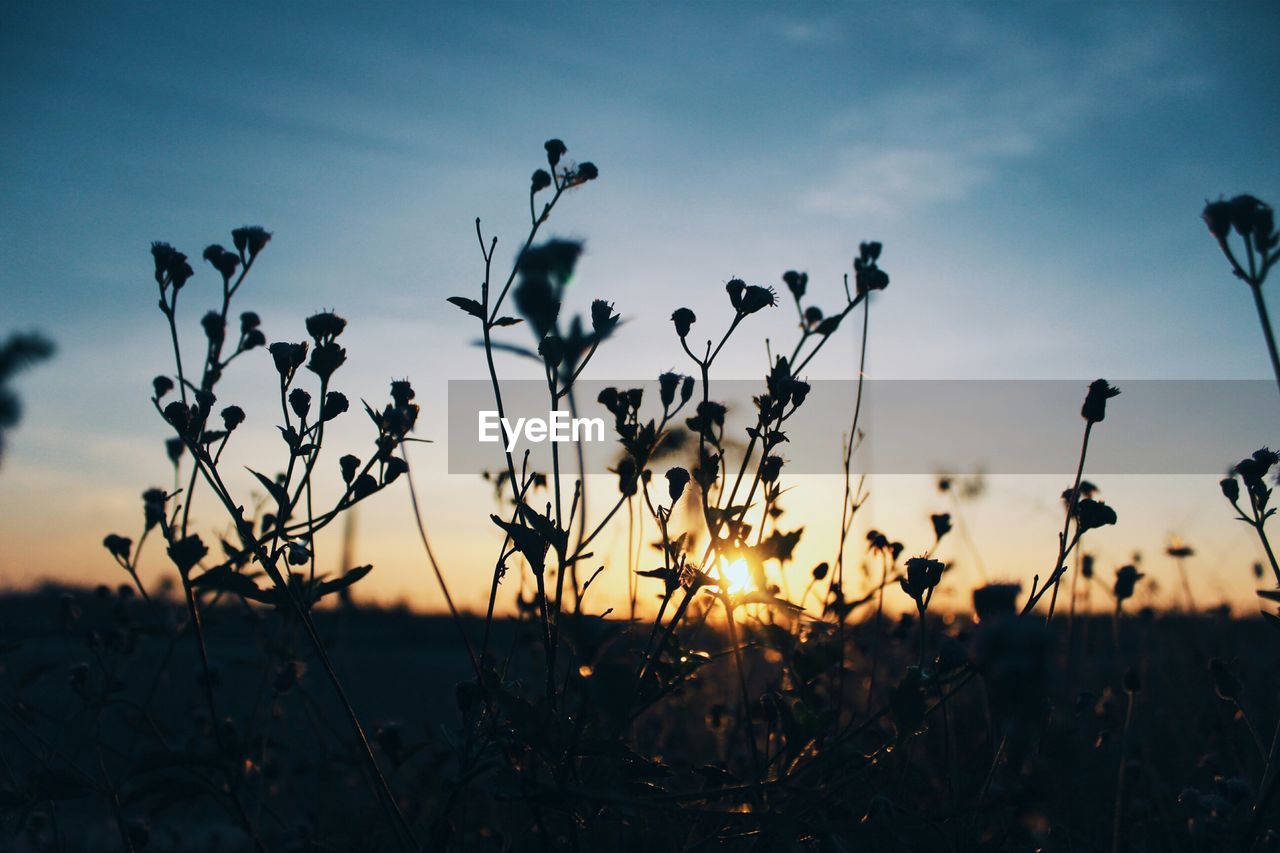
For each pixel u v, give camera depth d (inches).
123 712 126.7
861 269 134.2
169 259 108.7
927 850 79.9
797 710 87.0
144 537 135.8
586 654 76.4
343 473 104.7
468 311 96.3
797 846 76.4
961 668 81.8
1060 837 104.7
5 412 43.3
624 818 92.4
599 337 97.0
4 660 147.9
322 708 144.3
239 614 140.6
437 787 126.6
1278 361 74.4
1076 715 123.3
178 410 95.4
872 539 132.6
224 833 174.6
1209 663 111.7
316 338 102.7
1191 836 111.3
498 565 96.9
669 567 97.3
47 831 144.9
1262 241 76.1
